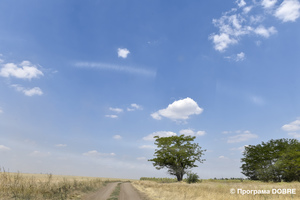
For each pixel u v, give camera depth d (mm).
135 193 26234
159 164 68938
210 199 18656
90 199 19344
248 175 63656
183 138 69312
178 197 20672
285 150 57281
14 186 15844
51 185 20922
